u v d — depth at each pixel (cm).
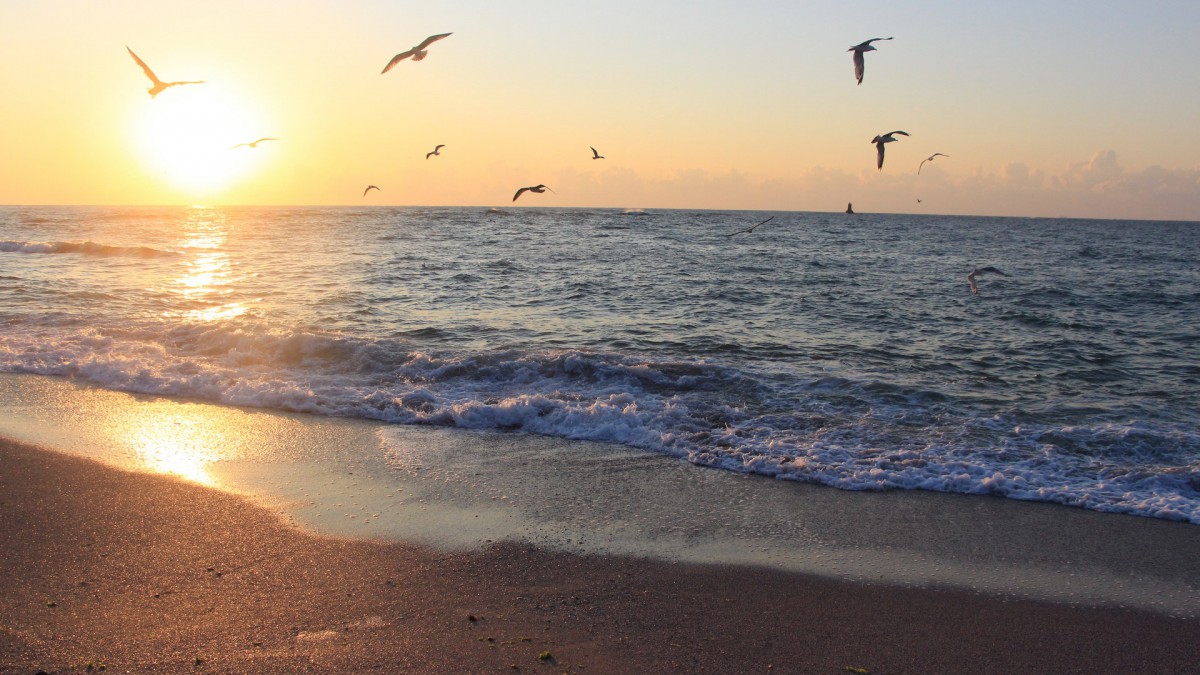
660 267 3450
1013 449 1125
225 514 889
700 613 696
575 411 1239
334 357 1584
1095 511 934
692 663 618
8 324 1873
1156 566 796
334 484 986
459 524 873
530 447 1138
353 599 707
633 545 830
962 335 1958
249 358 1586
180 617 671
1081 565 798
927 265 3884
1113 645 658
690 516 906
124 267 3197
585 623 675
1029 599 730
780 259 4038
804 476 1027
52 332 1794
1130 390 1452
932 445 1137
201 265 3312
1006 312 2319
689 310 2267
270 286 2620
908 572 781
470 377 1472
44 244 3903
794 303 2427
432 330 1891
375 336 1809
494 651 626
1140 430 1191
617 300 2436
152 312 2072
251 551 799
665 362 1534
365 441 1153
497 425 1230
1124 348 1823
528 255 3981
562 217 11200
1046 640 664
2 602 689
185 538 826
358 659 612
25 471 1007
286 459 1074
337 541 825
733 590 739
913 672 615
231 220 8619
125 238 4972
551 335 1862
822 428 1208
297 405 1313
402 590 726
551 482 1004
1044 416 1274
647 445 1145
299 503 924
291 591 720
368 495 952
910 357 1695
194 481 988
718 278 3048
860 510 932
